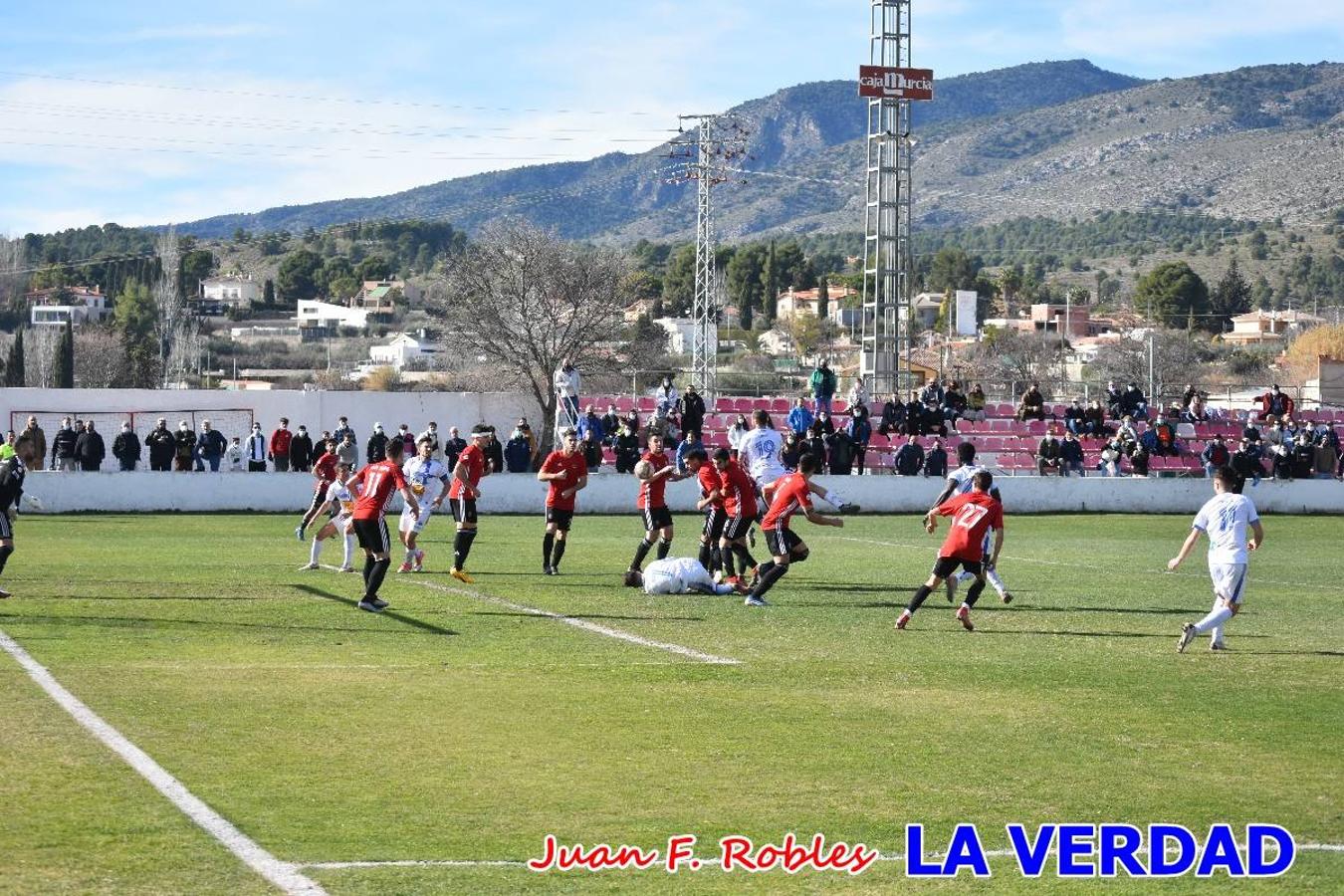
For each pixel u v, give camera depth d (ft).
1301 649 56.39
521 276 245.86
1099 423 173.58
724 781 34.63
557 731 39.42
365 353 525.75
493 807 32.04
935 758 37.24
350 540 78.28
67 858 27.76
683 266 642.63
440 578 76.07
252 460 150.00
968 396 184.14
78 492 131.75
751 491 71.61
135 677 45.62
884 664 51.01
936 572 59.47
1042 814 32.42
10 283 586.45
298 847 28.84
